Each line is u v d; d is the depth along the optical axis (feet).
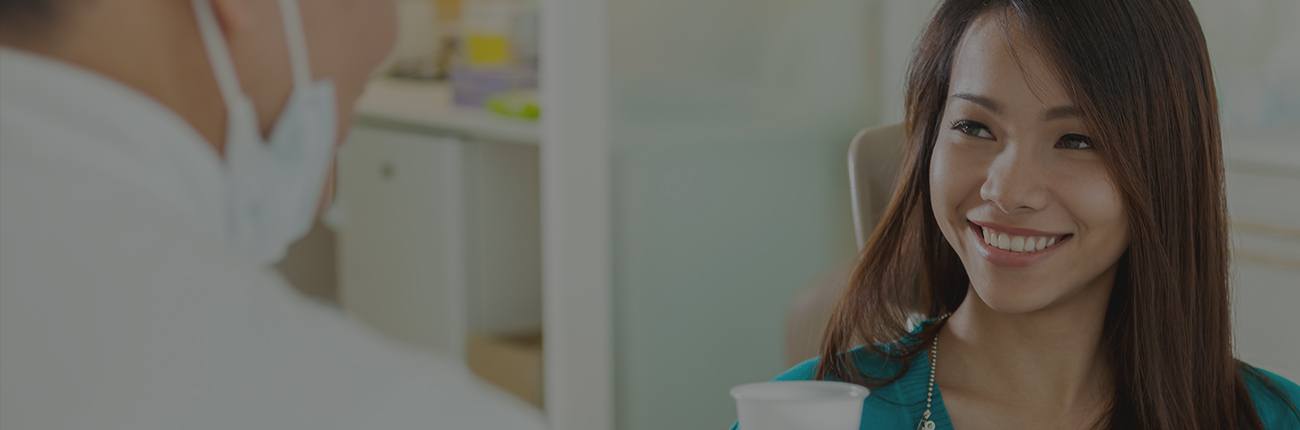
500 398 1.42
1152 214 3.02
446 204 9.54
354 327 1.45
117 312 1.27
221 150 1.60
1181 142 3.04
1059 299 3.17
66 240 1.30
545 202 7.80
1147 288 3.09
